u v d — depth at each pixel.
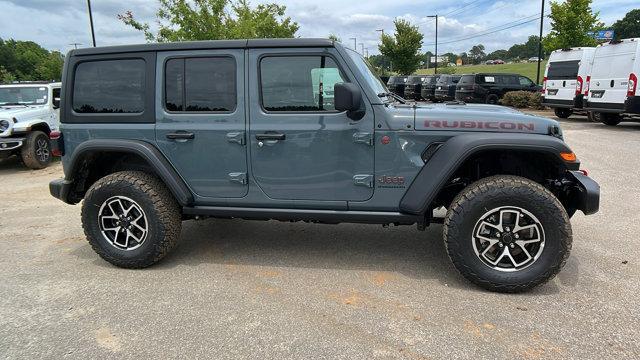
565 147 3.31
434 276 3.77
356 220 3.73
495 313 3.15
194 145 3.84
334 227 5.08
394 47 36.28
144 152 3.82
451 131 3.49
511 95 20.89
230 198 3.90
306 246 4.52
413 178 3.58
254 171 3.79
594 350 2.71
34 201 6.70
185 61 3.79
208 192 3.92
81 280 3.82
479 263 3.41
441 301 3.34
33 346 2.87
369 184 3.63
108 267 4.09
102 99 3.99
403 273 3.84
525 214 3.32
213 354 2.75
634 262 3.96
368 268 3.96
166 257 4.29
